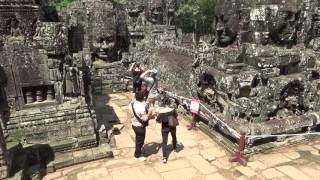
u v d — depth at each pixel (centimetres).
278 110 786
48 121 715
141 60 1362
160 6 1606
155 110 696
